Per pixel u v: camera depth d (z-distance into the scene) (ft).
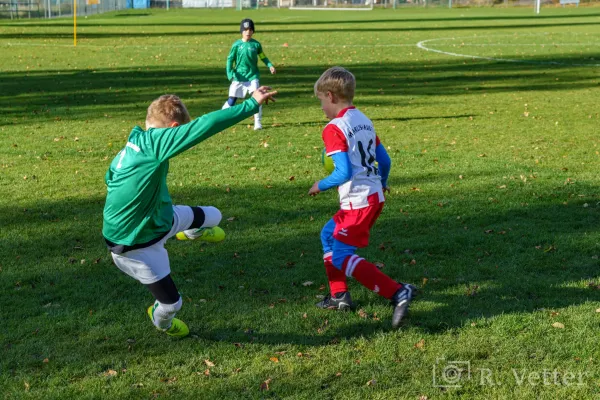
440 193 23.86
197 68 63.67
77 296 15.75
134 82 54.95
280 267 17.40
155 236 12.26
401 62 68.54
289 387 11.74
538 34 101.50
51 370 12.48
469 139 33.42
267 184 25.39
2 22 138.82
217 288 16.11
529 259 17.58
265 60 35.81
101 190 24.76
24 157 30.12
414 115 40.73
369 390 11.64
